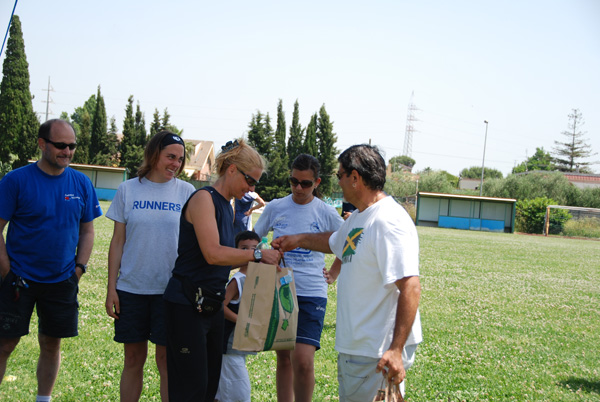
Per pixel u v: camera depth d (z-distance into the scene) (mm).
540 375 6309
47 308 4383
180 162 4566
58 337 4422
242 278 4645
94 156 68812
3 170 55688
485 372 6254
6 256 4234
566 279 16562
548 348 7684
